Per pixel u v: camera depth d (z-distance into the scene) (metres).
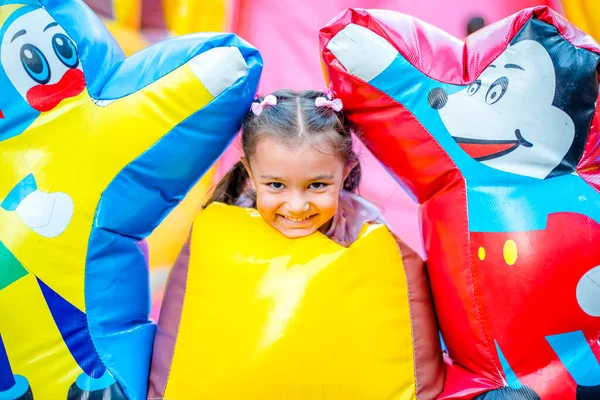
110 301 1.04
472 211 1.02
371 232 1.07
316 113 1.04
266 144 1.02
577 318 0.98
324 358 0.95
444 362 1.11
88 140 1.01
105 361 1.02
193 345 1.00
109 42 1.09
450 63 1.03
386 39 1.01
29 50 1.02
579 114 1.02
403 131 1.04
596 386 0.98
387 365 0.99
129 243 1.08
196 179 1.12
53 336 1.00
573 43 1.02
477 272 1.01
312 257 1.02
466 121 1.02
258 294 0.98
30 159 1.02
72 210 1.01
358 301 1.00
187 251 1.10
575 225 0.99
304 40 1.82
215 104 1.01
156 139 1.01
